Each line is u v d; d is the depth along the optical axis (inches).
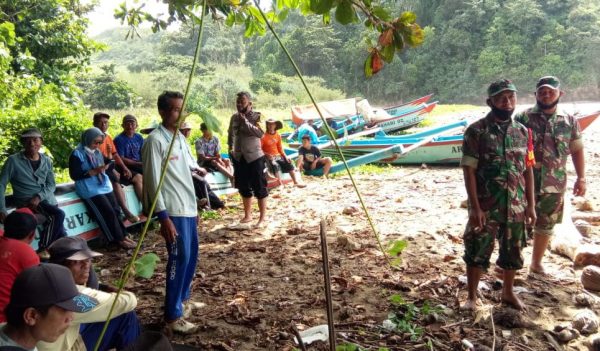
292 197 379.6
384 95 2095.2
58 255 132.8
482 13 1968.5
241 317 179.0
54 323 89.6
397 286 199.0
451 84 1991.9
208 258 246.5
